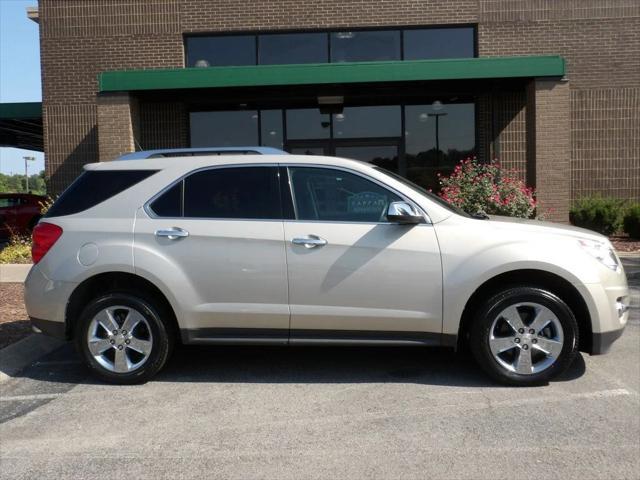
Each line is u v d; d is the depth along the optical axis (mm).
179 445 3824
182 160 5059
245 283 4758
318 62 13703
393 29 13609
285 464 3541
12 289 8727
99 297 4887
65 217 5020
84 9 13734
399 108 13938
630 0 13367
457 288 4625
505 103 13547
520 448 3688
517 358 4711
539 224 5055
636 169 13656
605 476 3332
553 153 11836
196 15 13586
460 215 4887
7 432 4062
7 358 5527
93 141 13875
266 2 13523
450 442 3789
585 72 13516
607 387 4707
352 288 4699
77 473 3471
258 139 14062
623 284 4770
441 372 5152
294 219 4812
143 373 4887
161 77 11789
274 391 4766
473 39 13641
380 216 4805
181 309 4797
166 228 4836
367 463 3531
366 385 4859
